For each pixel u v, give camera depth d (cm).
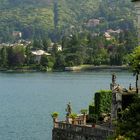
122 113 7338
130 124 6900
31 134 13000
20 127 14175
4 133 13200
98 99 10706
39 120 15575
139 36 10319
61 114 16638
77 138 9412
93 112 10838
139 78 9544
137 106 7062
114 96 9625
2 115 17025
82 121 10056
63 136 9669
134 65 7825
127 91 9712
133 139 6688
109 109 10738
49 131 13400
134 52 8000
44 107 19475
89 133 9219
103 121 10281
